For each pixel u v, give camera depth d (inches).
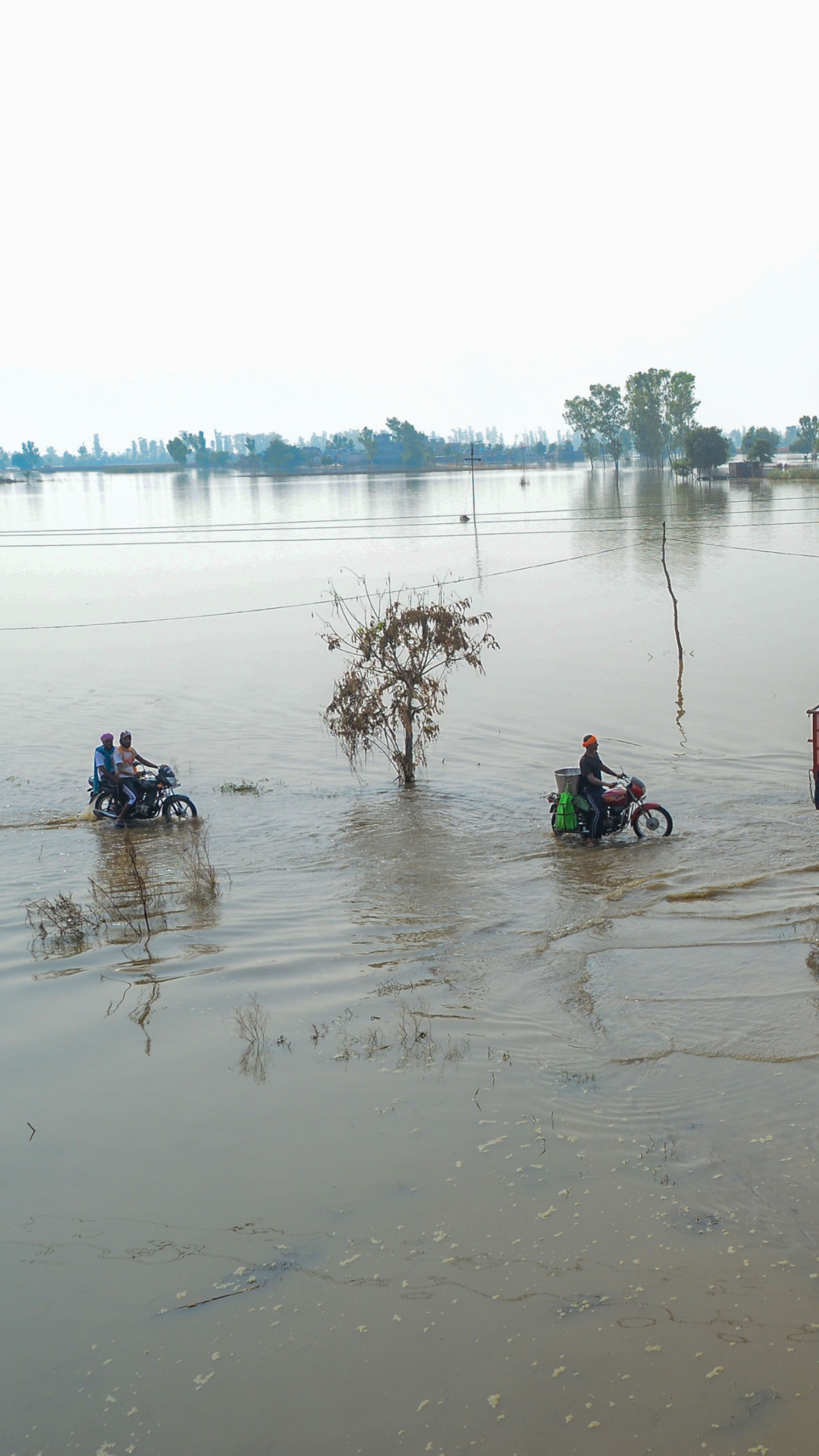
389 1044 321.1
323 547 2952.8
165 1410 186.2
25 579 2369.6
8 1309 213.9
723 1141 254.2
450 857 529.3
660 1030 318.7
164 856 557.6
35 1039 340.5
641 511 3737.7
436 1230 228.5
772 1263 210.2
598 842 538.3
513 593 1839.3
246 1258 224.4
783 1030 311.9
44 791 718.5
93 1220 241.3
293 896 480.7
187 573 2386.8
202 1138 273.6
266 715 956.0
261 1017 348.2
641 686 1010.7
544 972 371.6
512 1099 282.8
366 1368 191.9
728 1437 170.4
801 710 866.8
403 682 714.8
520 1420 177.8
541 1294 206.7
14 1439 181.5
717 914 417.7
